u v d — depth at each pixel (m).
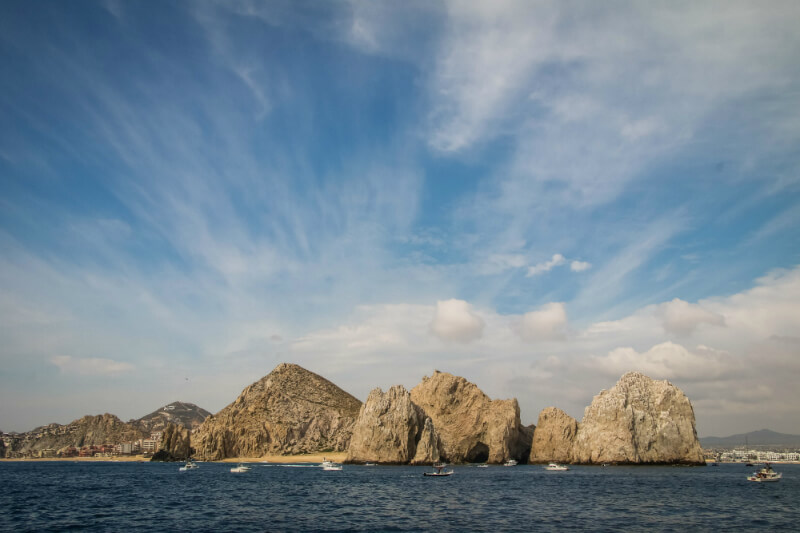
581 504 89.00
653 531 63.81
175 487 125.88
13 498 101.31
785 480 150.88
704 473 170.12
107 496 104.62
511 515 76.31
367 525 67.50
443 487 121.62
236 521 70.62
